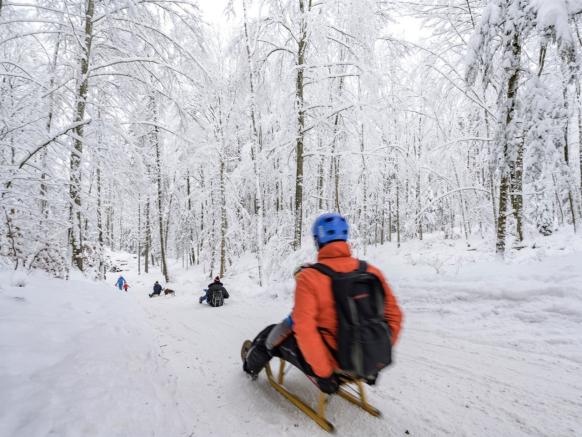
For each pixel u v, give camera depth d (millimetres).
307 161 15594
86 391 2725
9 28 10188
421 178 20828
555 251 10805
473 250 16438
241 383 3555
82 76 10227
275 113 13812
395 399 3135
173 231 37000
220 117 16438
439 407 2965
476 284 6074
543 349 4207
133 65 12289
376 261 12852
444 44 14469
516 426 2639
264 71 14008
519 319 5012
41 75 10281
